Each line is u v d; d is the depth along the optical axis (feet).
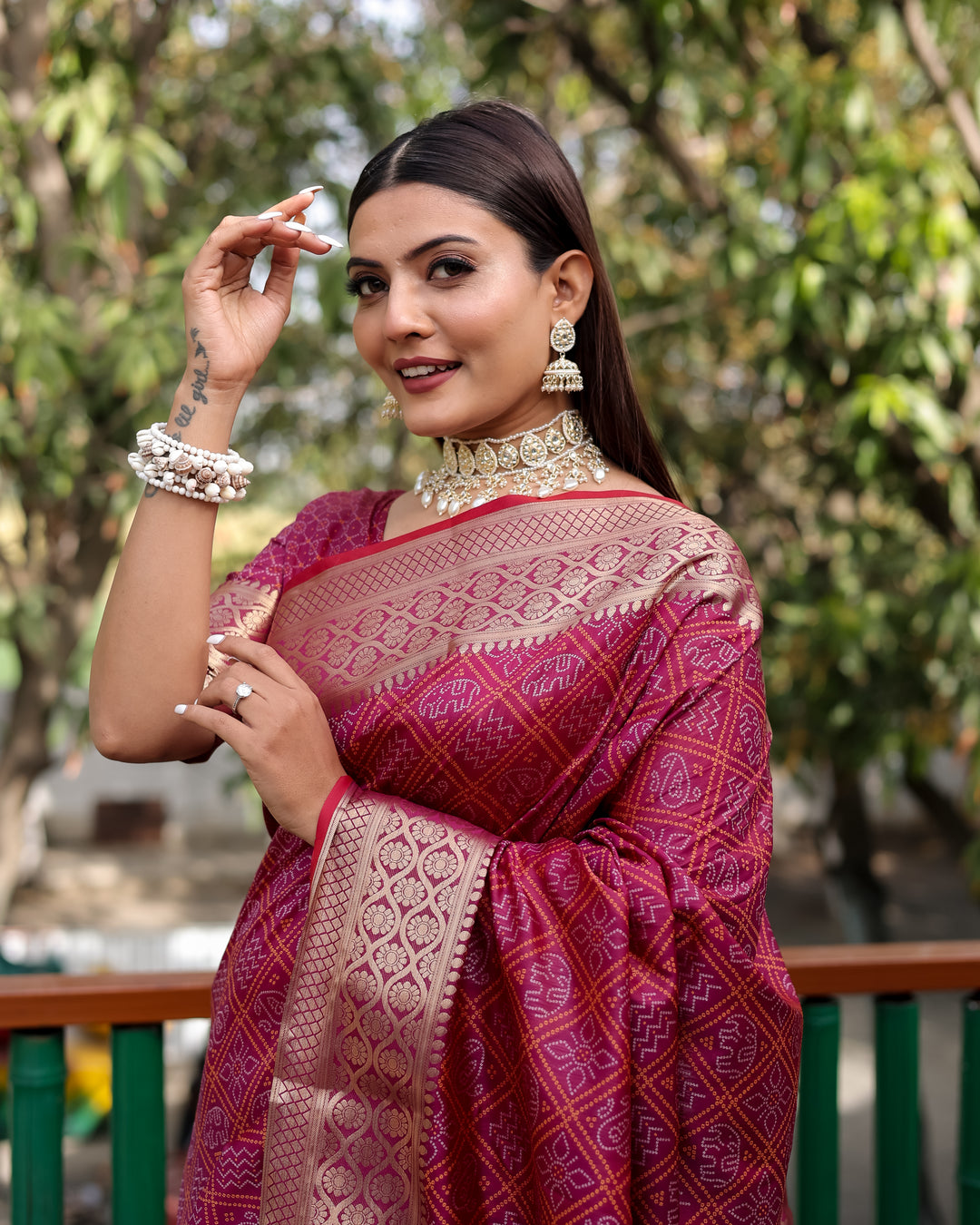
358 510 4.60
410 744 3.74
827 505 17.80
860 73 12.58
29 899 39.83
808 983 5.61
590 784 3.68
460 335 3.92
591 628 3.72
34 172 13.44
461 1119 3.59
